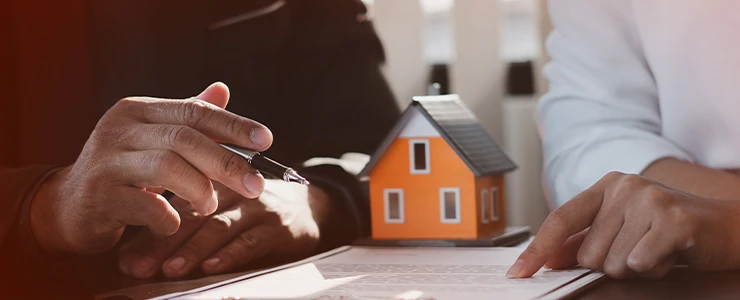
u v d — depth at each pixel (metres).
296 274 0.74
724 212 0.70
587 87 1.11
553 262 0.73
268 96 1.36
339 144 1.24
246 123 0.76
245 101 1.34
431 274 0.71
